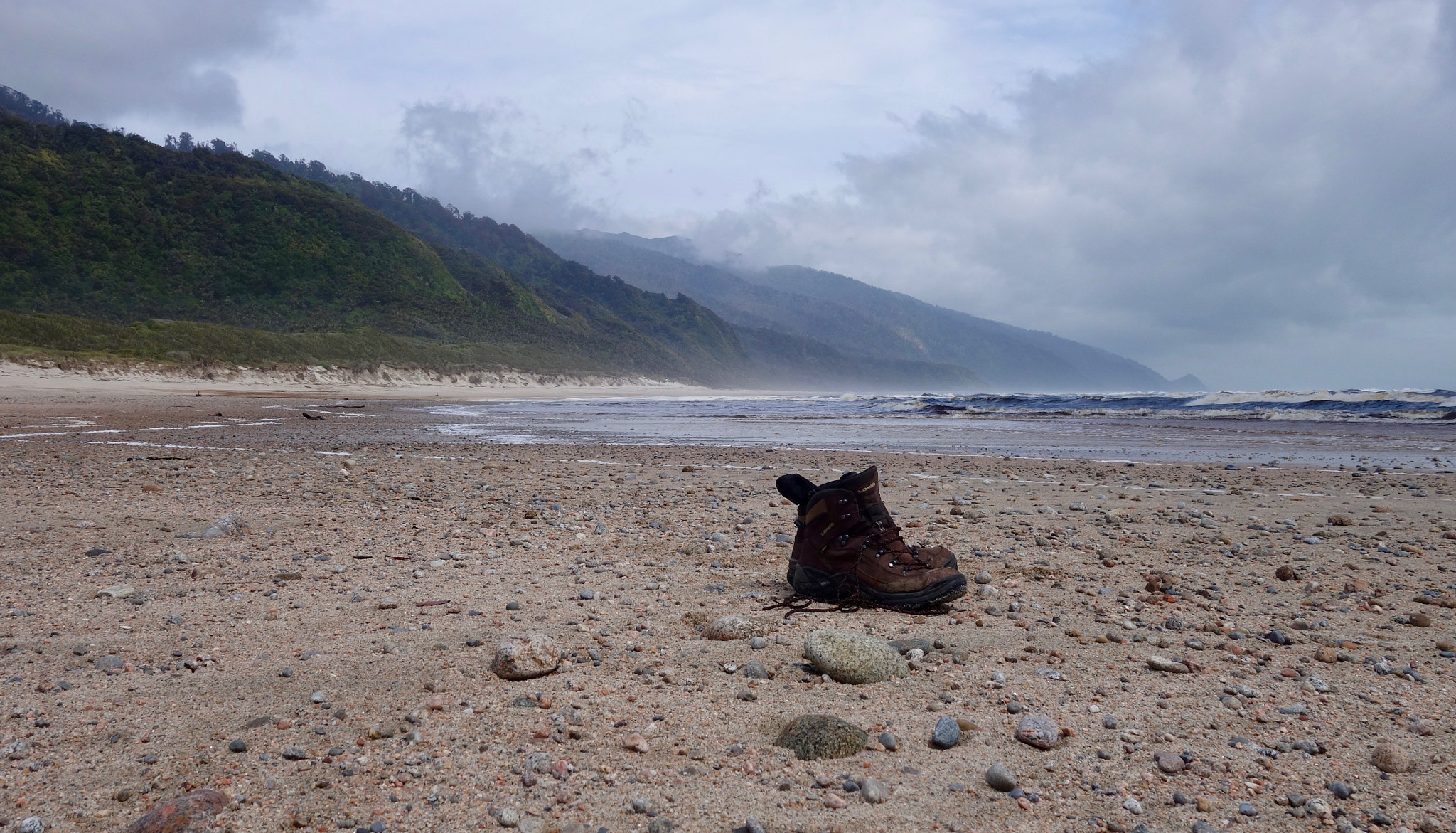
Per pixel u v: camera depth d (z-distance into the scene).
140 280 92.12
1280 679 2.71
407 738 2.10
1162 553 5.04
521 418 25.97
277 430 17.58
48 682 2.49
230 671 2.63
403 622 3.25
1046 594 3.95
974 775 1.97
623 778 1.92
